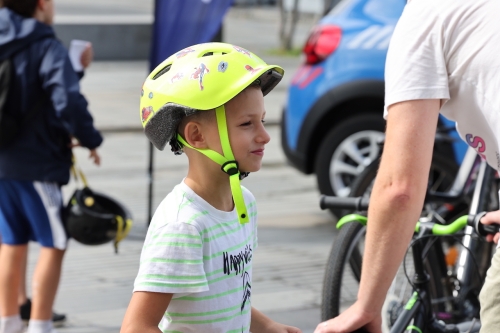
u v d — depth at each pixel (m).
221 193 2.92
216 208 2.90
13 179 5.28
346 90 8.07
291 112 8.59
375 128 8.15
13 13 5.36
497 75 2.92
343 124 8.27
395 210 3.00
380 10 8.13
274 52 27.36
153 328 2.70
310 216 9.06
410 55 3.02
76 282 6.80
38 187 5.29
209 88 2.78
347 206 4.02
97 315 6.07
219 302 2.83
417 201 3.01
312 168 8.68
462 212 4.92
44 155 5.31
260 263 7.36
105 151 12.78
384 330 4.34
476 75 2.96
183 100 2.80
